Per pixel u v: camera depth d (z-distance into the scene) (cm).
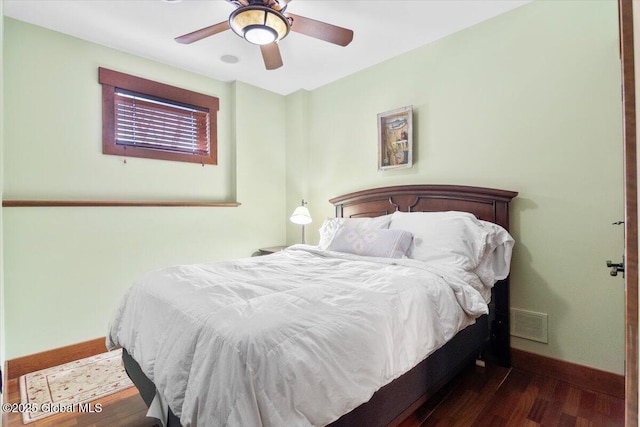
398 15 234
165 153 303
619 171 190
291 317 115
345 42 211
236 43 269
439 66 266
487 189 229
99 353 259
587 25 200
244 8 173
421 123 279
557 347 211
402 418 144
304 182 373
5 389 202
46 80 242
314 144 371
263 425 92
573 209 205
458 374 217
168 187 305
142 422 175
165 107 306
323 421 101
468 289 177
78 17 231
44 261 237
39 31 240
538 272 218
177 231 305
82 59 259
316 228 370
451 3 221
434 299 162
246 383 94
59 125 247
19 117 231
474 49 247
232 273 186
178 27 244
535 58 219
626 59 58
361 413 122
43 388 208
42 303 236
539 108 218
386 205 293
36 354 233
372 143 315
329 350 108
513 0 219
